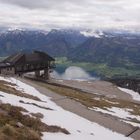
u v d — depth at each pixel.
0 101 38.12
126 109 82.25
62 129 31.98
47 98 68.00
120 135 40.94
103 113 61.25
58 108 52.97
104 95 136.88
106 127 44.66
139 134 45.41
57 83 143.88
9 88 63.31
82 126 38.97
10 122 26.64
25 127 26.88
